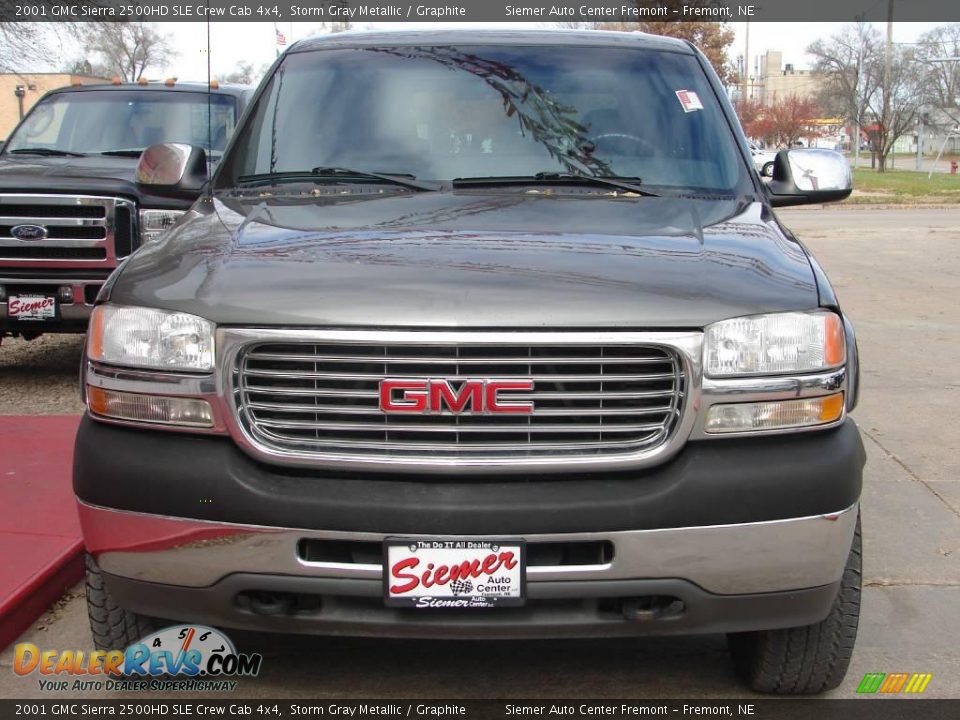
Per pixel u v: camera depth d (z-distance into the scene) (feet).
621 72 13.26
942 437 20.03
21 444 17.43
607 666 11.00
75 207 21.83
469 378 8.29
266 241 9.85
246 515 8.38
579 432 8.41
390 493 8.34
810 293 9.03
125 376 8.85
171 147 13.53
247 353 8.51
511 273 8.79
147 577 8.80
